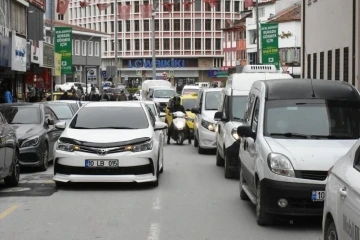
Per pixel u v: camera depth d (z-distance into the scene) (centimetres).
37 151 1641
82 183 1428
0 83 3719
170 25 11725
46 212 1103
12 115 1767
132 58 11812
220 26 11762
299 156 948
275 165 948
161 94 4581
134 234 931
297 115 1082
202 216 1073
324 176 933
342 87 1127
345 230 610
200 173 1667
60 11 3928
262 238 912
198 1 11644
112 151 1315
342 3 3136
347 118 1080
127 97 4978
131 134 1357
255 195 1062
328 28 3450
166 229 968
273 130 1065
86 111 1470
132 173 1325
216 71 11694
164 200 1227
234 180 1529
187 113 2794
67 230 959
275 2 8338
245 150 1167
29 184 1441
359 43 2834
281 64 7325
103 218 1050
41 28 4284
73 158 1314
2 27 3341
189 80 11838
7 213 1095
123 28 11769
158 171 1423
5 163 1307
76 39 8506
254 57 8781
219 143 1770
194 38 11731
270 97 1111
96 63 9050
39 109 1798
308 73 4009
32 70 4325
